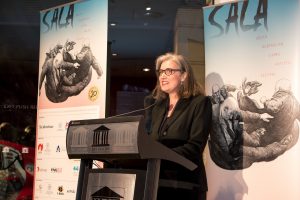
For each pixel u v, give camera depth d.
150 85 5.06
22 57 5.53
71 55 3.88
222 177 3.32
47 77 4.03
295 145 3.05
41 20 4.15
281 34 3.17
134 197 1.96
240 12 3.38
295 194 3.02
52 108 3.95
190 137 2.50
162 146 1.97
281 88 3.14
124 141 1.93
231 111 3.33
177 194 2.31
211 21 3.51
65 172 3.79
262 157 3.16
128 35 5.25
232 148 3.29
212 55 3.47
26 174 4.78
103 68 3.67
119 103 4.93
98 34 3.74
